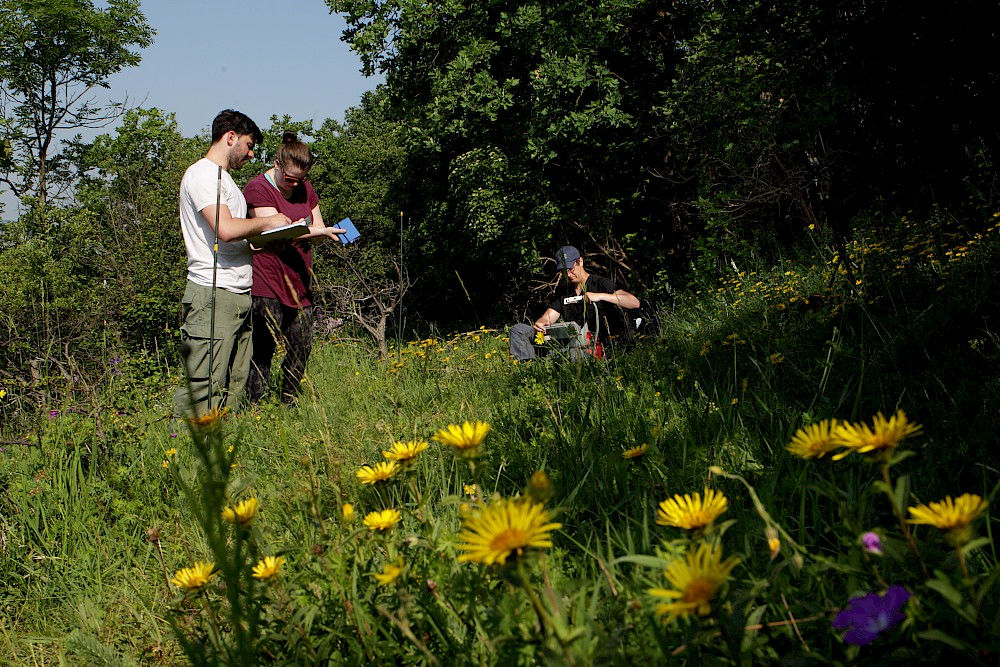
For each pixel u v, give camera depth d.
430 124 14.70
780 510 1.59
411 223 19.81
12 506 2.64
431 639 1.19
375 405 3.75
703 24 10.99
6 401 4.36
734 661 0.92
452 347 6.75
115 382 4.41
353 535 1.36
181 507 2.46
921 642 1.04
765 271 8.35
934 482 1.77
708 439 2.20
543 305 17.06
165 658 1.62
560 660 0.80
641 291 13.54
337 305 8.66
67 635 1.91
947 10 5.66
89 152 18.73
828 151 8.10
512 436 2.78
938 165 6.68
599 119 12.63
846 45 6.68
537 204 14.52
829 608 0.99
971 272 4.19
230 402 4.07
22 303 7.70
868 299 4.16
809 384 2.89
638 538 1.56
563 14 13.09
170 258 12.22
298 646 1.25
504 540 0.76
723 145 10.51
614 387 3.08
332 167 20.62
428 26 14.09
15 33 23.58
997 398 2.32
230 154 4.33
